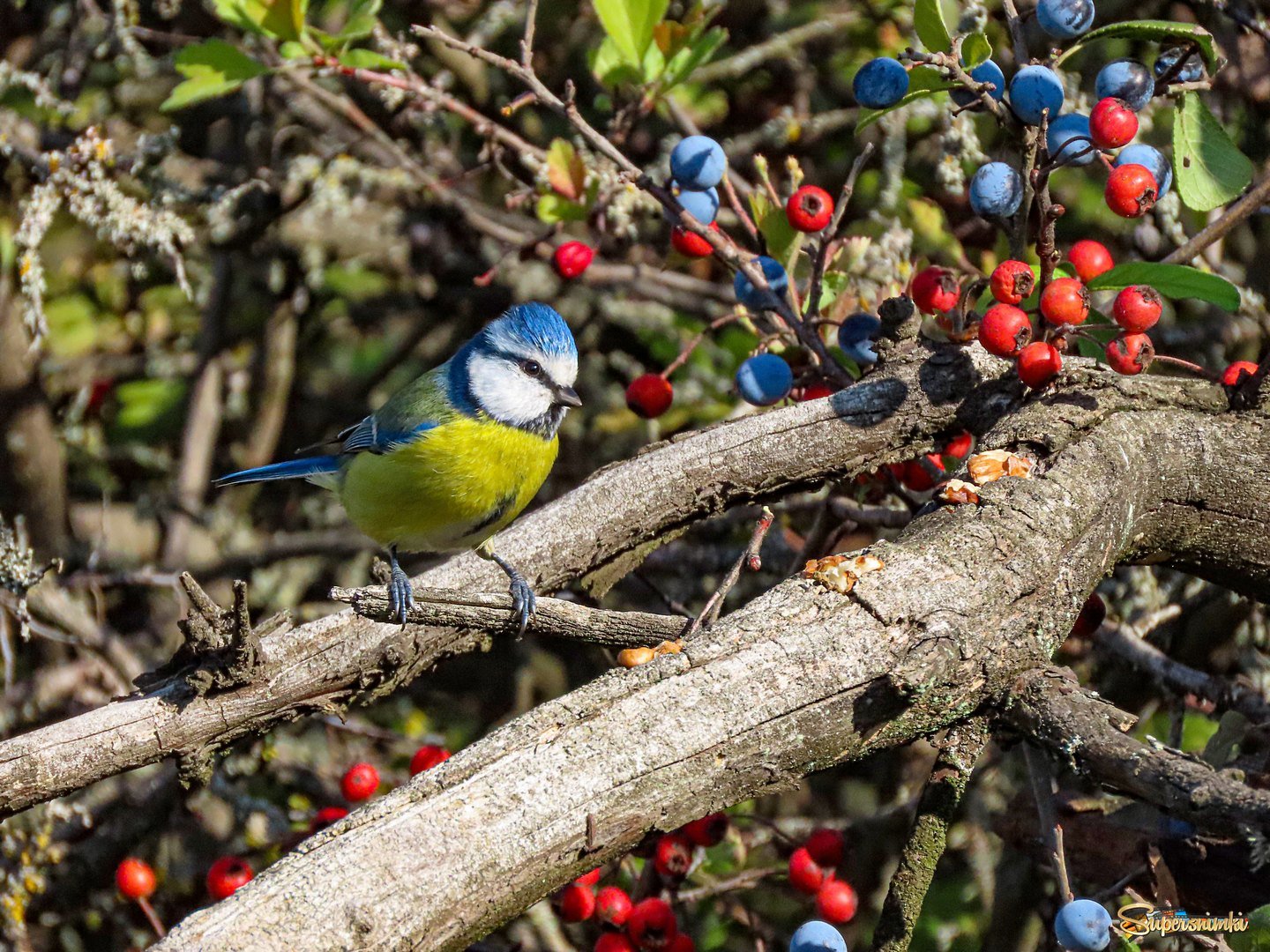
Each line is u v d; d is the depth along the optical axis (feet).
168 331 41.68
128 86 36.76
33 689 32.45
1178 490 20.20
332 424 44.04
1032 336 20.34
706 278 37.04
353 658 21.06
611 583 23.50
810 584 16.96
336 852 13.97
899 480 24.66
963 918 30.60
